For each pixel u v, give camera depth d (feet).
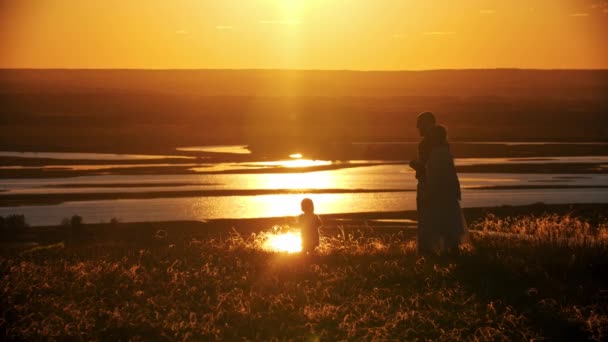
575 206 146.82
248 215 144.66
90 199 172.45
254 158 309.01
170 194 181.37
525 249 42.06
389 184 206.18
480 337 26.32
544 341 26.27
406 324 27.94
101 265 39.06
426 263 37.52
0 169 250.98
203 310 30.27
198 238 67.77
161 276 36.94
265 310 30.32
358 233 93.15
